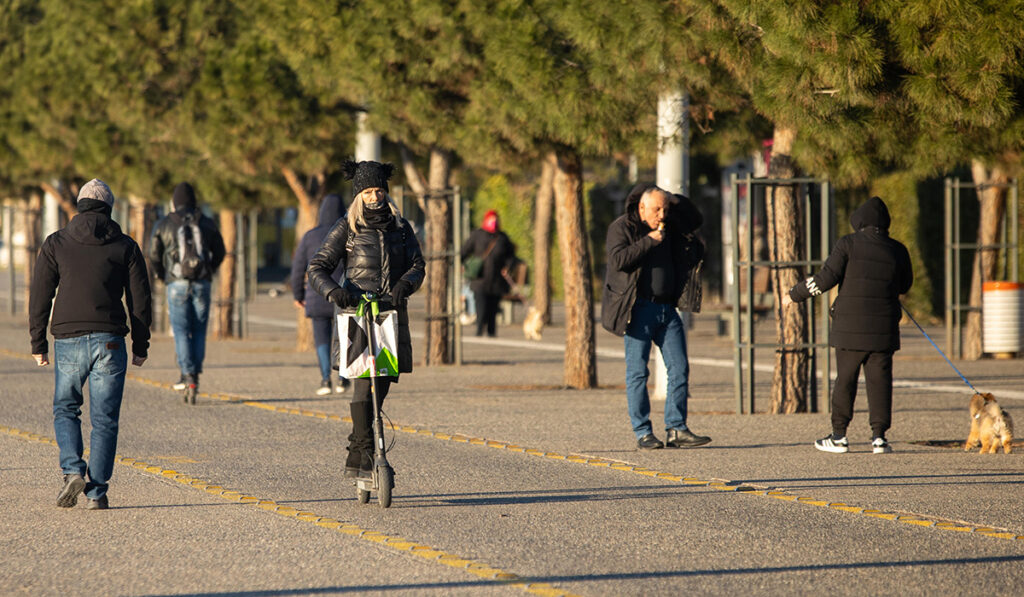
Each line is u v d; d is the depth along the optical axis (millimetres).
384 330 31188
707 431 45188
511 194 139500
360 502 31766
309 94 70812
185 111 72938
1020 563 25828
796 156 44031
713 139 57750
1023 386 60250
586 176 136250
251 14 72062
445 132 59469
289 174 78562
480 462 38312
